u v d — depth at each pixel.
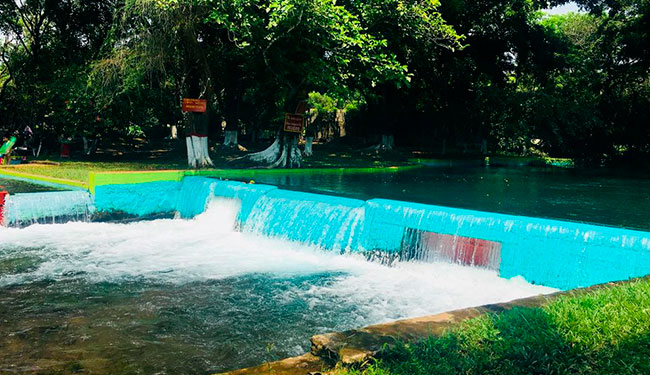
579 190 15.24
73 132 20.17
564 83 35.34
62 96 18.72
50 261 8.88
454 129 34.12
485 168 24.58
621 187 16.27
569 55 34.56
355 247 9.21
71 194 11.79
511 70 32.88
